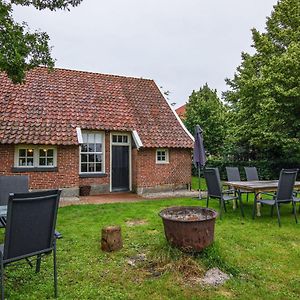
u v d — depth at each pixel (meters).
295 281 4.22
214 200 11.38
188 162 15.20
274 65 14.36
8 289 3.88
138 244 5.79
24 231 3.38
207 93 30.38
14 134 11.35
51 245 3.75
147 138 13.93
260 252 5.38
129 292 3.87
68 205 10.38
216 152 24.58
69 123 12.72
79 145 12.35
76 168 12.55
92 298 3.71
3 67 6.60
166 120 15.38
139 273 4.45
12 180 6.27
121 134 14.20
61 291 3.88
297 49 13.86
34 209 3.45
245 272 4.54
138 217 8.30
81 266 4.71
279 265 4.81
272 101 13.95
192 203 10.69
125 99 15.35
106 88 15.51
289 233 6.66
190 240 4.75
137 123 14.37
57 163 12.23
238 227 7.18
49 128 12.16
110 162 13.94
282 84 13.88
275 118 14.65
